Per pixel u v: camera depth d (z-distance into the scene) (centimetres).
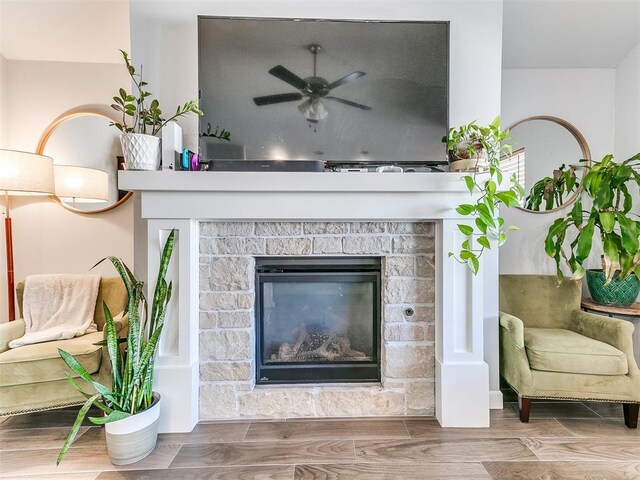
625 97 252
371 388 200
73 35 258
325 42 196
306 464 158
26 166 217
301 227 196
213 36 192
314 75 196
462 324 192
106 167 275
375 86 198
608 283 210
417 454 165
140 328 175
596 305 234
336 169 204
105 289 232
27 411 177
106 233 277
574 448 170
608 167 208
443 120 199
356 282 207
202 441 175
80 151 274
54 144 273
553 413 204
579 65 259
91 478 149
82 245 275
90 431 185
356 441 175
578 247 205
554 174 262
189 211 183
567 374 188
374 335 208
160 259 183
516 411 206
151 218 183
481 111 207
